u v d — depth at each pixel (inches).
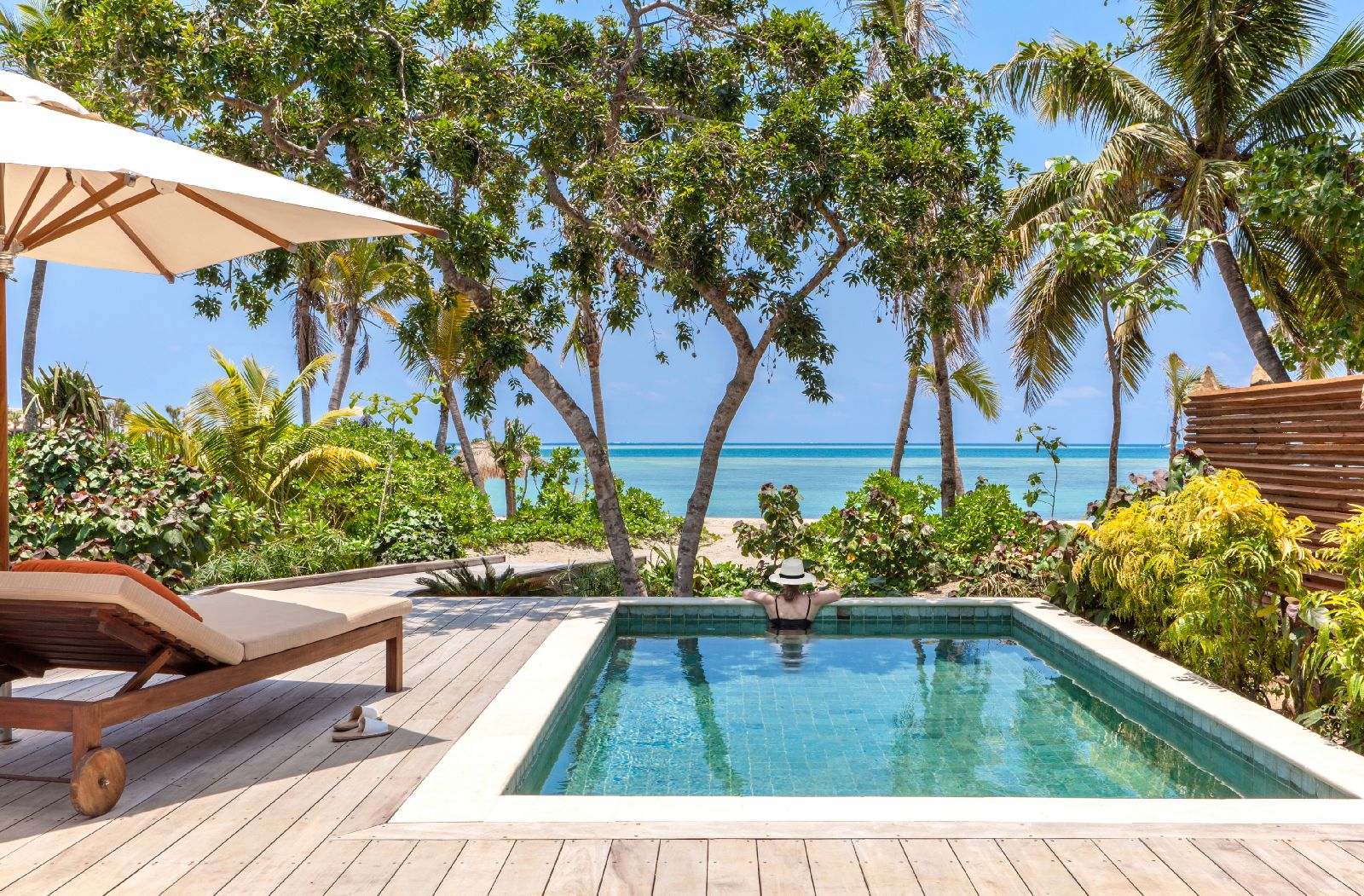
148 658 162.2
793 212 357.4
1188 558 245.0
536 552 619.5
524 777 171.6
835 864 122.8
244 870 121.4
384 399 555.8
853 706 245.1
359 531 538.6
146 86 334.6
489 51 372.2
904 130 372.2
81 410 428.5
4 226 169.0
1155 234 320.5
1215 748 199.2
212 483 354.6
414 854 126.0
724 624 352.5
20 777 147.4
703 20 401.1
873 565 414.6
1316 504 254.4
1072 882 117.2
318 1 322.3
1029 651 311.9
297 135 382.9
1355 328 387.9
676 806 144.3
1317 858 124.6
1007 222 582.2
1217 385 934.4
